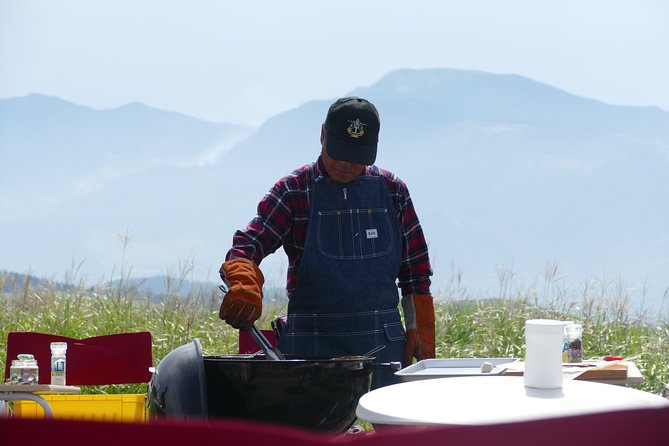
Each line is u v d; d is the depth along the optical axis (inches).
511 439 45.3
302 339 216.8
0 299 464.4
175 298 446.6
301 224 220.2
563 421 45.6
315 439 42.3
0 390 189.6
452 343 463.8
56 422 40.7
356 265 218.1
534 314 473.7
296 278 222.5
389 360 219.5
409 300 233.8
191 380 129.8
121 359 245.6
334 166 219.0
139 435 41.2
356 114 213.8
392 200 227.8
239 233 214.4
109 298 464.1
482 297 496.1
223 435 41.5
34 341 245.3
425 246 233.6
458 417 103.9
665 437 47.6
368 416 109.0
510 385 129.3
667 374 394.3
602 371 157.0
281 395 141.0
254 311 193.5
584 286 475.8
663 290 470.3
